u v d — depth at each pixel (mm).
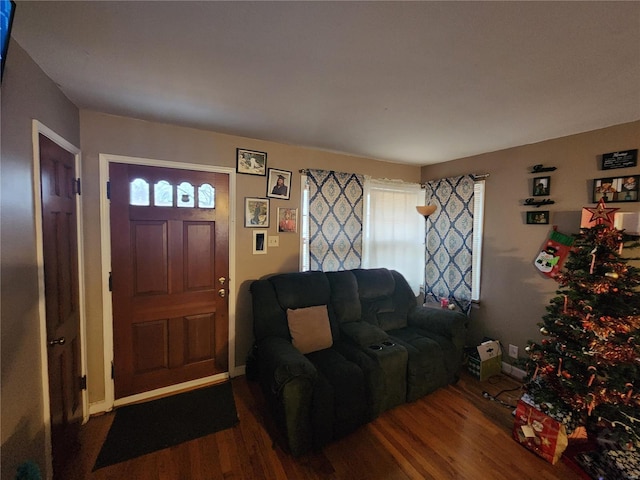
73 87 1587
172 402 2213
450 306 3035
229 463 1660
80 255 1901
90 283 2012
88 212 1980
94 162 1980
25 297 1213
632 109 1771
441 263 3246
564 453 1745
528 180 2543
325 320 2383
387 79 1459
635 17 968
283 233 2766
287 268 2803
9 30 916
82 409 1923
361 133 2336
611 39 1099
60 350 1565
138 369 2225
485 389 2453
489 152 2840
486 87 1526
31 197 1271
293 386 1651
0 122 1055
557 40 1113
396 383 2145
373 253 3271
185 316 2371
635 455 1575
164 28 1087
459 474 1617
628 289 1680
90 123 1959
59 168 1600
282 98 1705
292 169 2771
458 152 2881
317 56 1265
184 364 2393
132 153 2096
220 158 2418
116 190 2074
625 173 1993
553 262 2348
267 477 1575
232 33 1111
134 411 2100
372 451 1769
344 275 2725
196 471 1604
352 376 1909
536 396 1804
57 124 1583
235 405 2186
